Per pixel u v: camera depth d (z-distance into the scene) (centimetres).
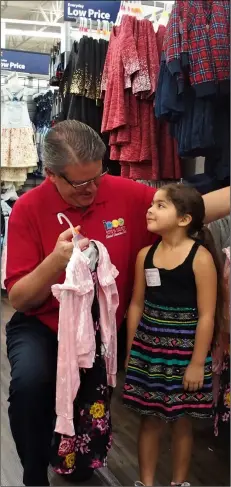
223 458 175
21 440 140
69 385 131
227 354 154
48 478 163
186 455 151
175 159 230
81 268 132
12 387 138
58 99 303
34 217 150
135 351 149
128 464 172
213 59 178
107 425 147
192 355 141
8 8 422
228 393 152
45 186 152
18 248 149
